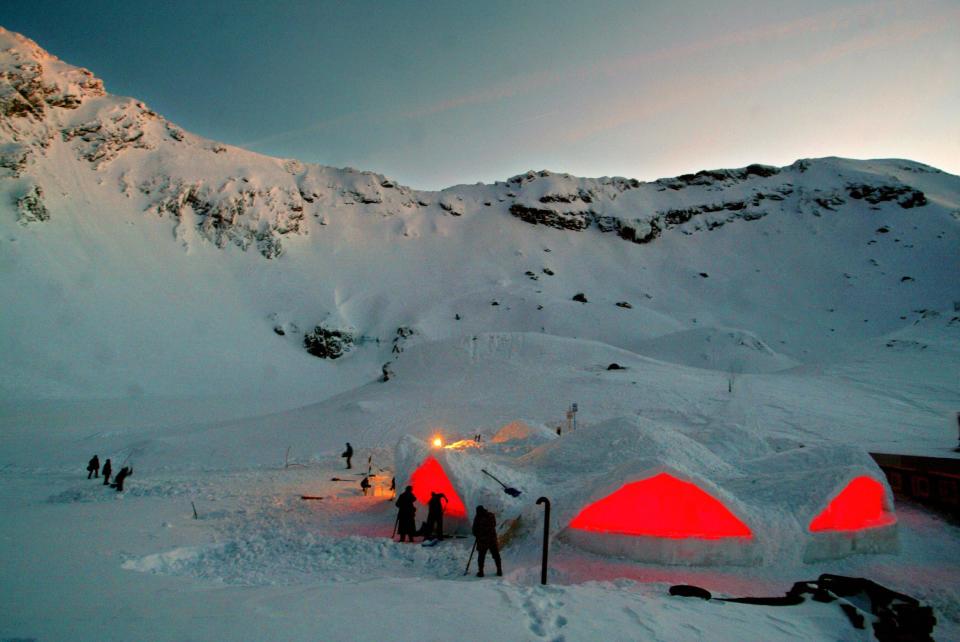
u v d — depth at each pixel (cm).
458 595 596
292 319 9400
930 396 2911
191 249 10038
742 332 5947
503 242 12900
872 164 15575
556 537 998
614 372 4016
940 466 1376
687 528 932
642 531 943
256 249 10812
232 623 471
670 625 543
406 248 12494
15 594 570
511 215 14100
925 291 9706
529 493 1119
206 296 9094
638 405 3098
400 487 1327
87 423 4397
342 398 4309
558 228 13675
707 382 3712
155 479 2139
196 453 2850
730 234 13325
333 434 3109
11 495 1833
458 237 13212
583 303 9669
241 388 6875
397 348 8725
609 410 3008
